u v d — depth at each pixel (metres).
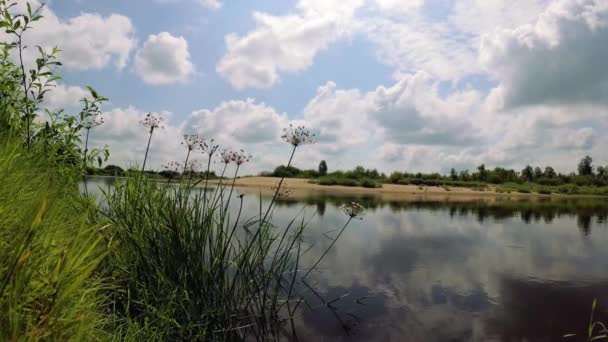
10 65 2.61
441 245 6.11
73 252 1.43
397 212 11.42
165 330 2.40
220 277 2.86
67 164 3.00
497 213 12.30
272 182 29.41
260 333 2.73
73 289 1.31
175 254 2.69
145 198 2.97
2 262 1.23
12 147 1.93
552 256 5.48
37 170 2.16
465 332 2.78
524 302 3.41
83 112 2.97
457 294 3.62
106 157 3.10
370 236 6.73
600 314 3.15
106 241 2.54
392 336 2.69
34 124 2.86
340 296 3.50
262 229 3.33
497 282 4.05
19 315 1.17
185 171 3.26
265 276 3.28
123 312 2.50
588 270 4.64
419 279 4.08
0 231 1.35
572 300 3.49
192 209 2.96
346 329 2.79
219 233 2.90
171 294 2.53
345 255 5.07
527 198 26.00
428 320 2.98
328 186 29.05
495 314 3.13
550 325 2.92
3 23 2.43
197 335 2.47
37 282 1.29
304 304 3.29
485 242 6.56
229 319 2.75
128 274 2.63
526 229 8.48
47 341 1.19
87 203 2.78
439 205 15.03
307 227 7.19
